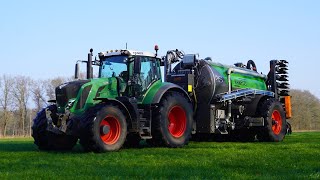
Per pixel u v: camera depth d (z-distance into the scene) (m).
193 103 12.61
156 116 10.26
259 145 11.00
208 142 13.27
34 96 62.72
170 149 9.60
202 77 12.70
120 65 10.66
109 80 10.07
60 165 6.36
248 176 5.11
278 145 10.90
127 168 5.92
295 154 8.06
